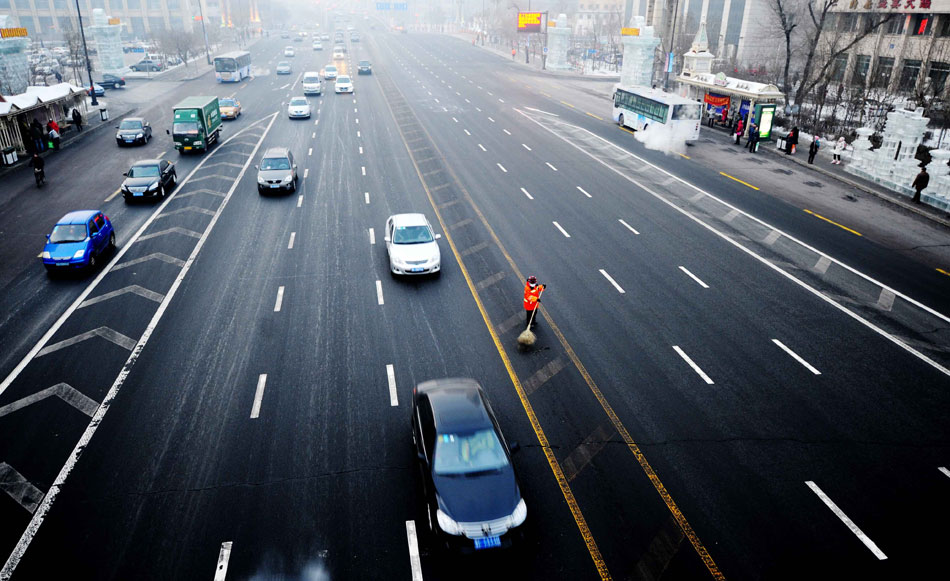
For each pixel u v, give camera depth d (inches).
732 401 524.7
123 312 671.1
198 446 466.0
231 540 382.0
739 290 737.6
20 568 361.4
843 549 379.2
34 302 693.3
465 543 359.6
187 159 1334.9
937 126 1637.6
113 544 378.3
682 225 959.6
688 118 1541.6
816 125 1603.1
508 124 1748.3
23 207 1013.8
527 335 606.5
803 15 2482.8
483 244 869.2
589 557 370.6
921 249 879.1
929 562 370.9
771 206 1059.9
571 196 1096.8
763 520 400.2
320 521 397.4
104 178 1189.7
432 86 2459.4
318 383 546.6
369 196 1082.7
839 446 471.8
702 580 355.9
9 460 449.7
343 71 2891.2
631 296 716.0
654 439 476.4
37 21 4424.2
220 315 665.6
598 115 1937.7
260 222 953.5
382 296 711.1
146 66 2871.6
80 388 536.4
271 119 1782.7
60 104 1612.9
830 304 706.8
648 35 2265.0
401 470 443.5
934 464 454.9
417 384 533.0
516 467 444.8
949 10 1812.3
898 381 559.2
